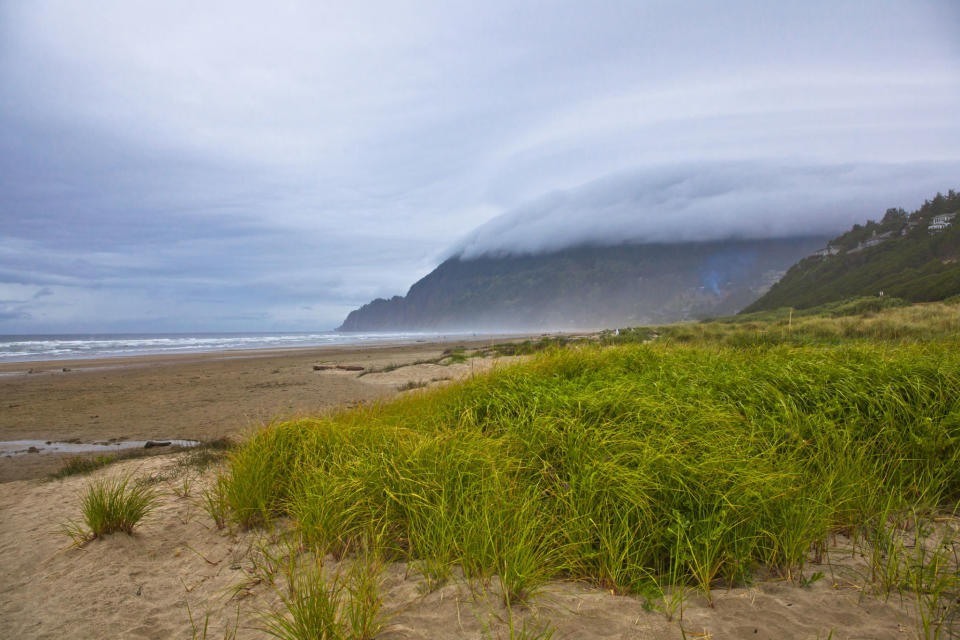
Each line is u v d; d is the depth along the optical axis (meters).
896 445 3.54
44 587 2.94
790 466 3.12
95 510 3.61
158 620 2.53
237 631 2.38
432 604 2.45
